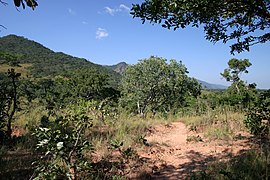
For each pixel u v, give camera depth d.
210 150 7.22
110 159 6.25
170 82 25.17
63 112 11.43
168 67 25.47
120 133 8.55
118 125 9.66
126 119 11.43
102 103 6.04
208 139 8.42
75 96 31.33
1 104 7.36
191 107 17.19
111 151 6.79
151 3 3.93
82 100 5.12
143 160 6.40
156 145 7.93
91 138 7.77
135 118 12.48
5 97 7.46
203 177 4.90
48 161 5.29
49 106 12.51
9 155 6.02
